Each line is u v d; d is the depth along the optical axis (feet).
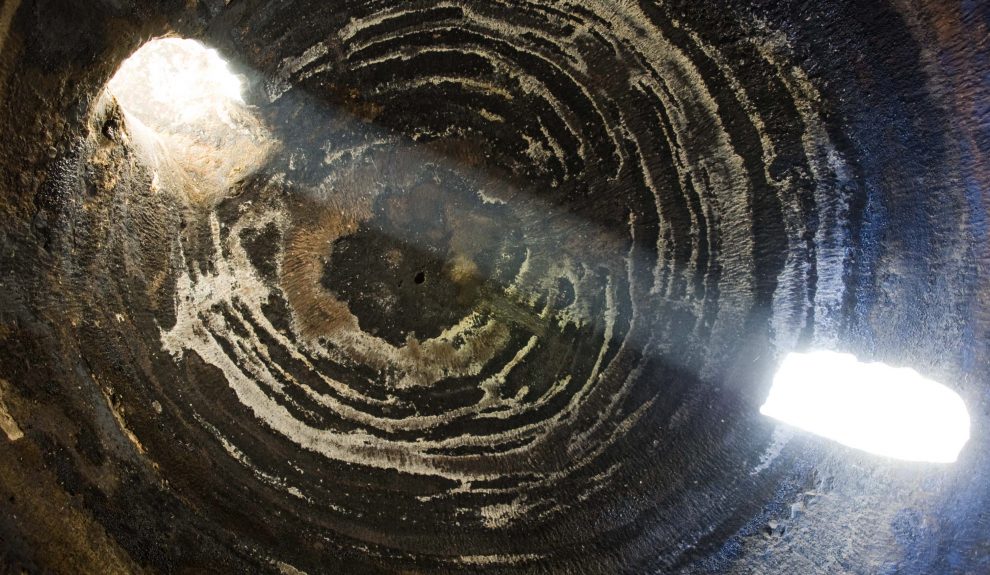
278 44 7.75
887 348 6.62
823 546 6.86
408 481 8.23
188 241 8.22
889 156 6.56
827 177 6.99
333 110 8.01
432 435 8.29
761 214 7.37
